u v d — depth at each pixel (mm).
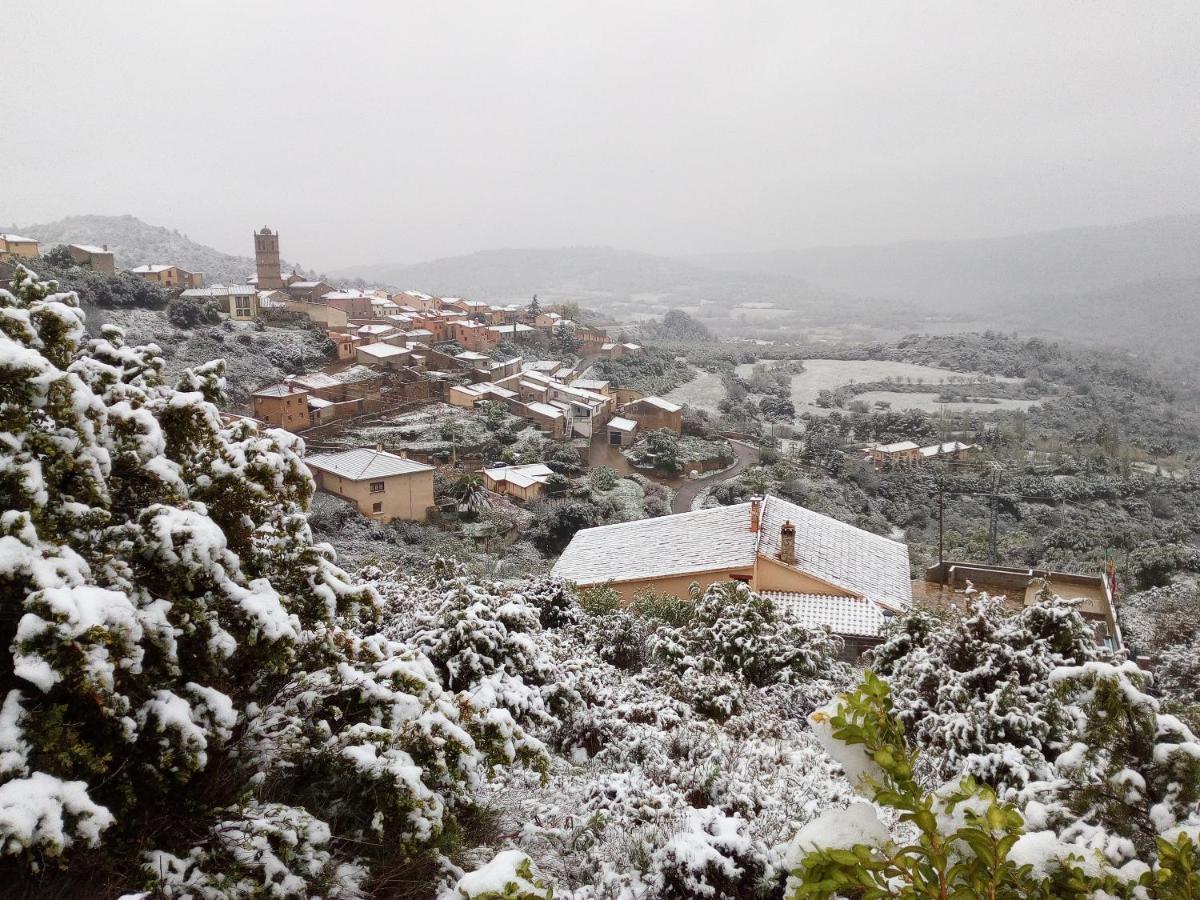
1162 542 46406
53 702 3531
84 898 3586
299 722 4684
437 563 13070
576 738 8055
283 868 3867
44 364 3857
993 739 7895
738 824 5199
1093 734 3053
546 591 13719
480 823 5316
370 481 41250
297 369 63062
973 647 9305
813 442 70375
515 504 48406
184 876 3785
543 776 5629
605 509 47562
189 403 5102
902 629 11516
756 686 11375
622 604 17078
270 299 78938
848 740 1812
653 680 10945
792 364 130625
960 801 1849
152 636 3832
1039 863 1786
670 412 70500
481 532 42562
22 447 3914
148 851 3779
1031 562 41156
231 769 4480
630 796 6062
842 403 100938
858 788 1912
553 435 63188
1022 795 3178
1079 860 1796
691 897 4625
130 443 4621
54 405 4047
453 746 4820
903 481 63344
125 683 3729
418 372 66750
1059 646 9344
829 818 1781
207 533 4195
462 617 8516
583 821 5562
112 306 60219
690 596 17812
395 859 4434
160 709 3756
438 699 5223
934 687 9234
